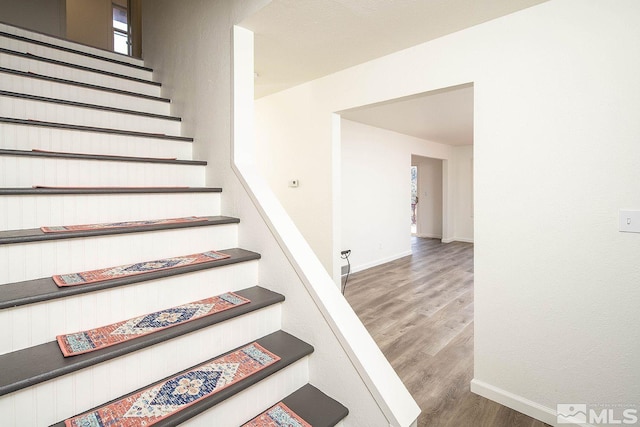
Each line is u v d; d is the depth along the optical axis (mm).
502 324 1905
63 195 1381
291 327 1490
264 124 3750
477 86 1967
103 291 1165
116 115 2086
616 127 1543
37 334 1034
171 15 2486
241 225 1786
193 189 1825
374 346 1315
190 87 2260
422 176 9000
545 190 1741
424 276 4961
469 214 8062
